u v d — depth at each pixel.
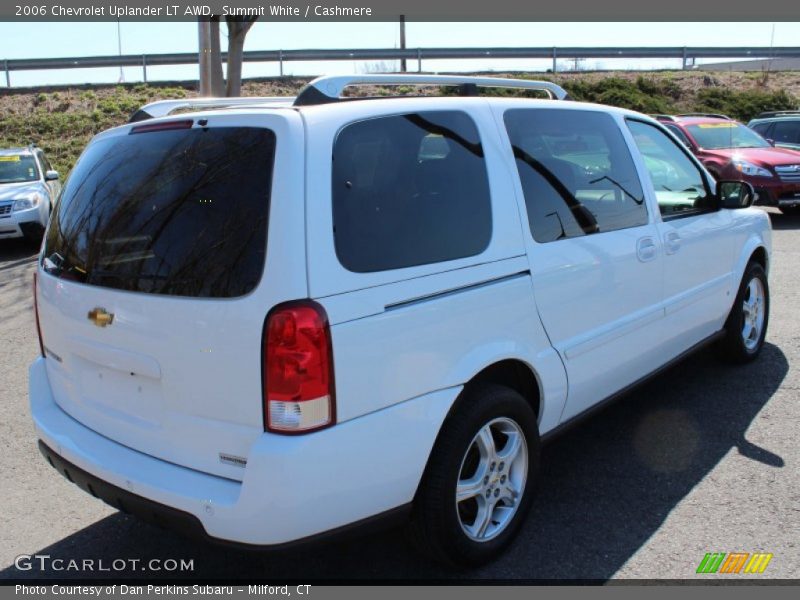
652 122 4.46
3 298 8.27
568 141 3.65
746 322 5.27
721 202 4.68
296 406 2.38
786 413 4.48
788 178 11.24
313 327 2.37
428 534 2.85
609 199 3.78
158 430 2.70
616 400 3.91
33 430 4.70
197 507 2.49
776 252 9.22
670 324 4.23
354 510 2.56
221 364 2.46
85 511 3.69
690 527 3.31
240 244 2.46
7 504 3.76
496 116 3.27
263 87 23.03
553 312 3.30
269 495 2.37
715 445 4.10
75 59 23.47
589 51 26.47
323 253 2.44
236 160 2.57
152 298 2.61
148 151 2.88
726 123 12.69
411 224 2.75
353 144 2.66
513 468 3.20
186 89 23.27
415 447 2.69
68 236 3.09
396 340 2.61
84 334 2.92
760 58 28.50
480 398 2.94
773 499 3.51
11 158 12.16
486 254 2.98
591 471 3.87
